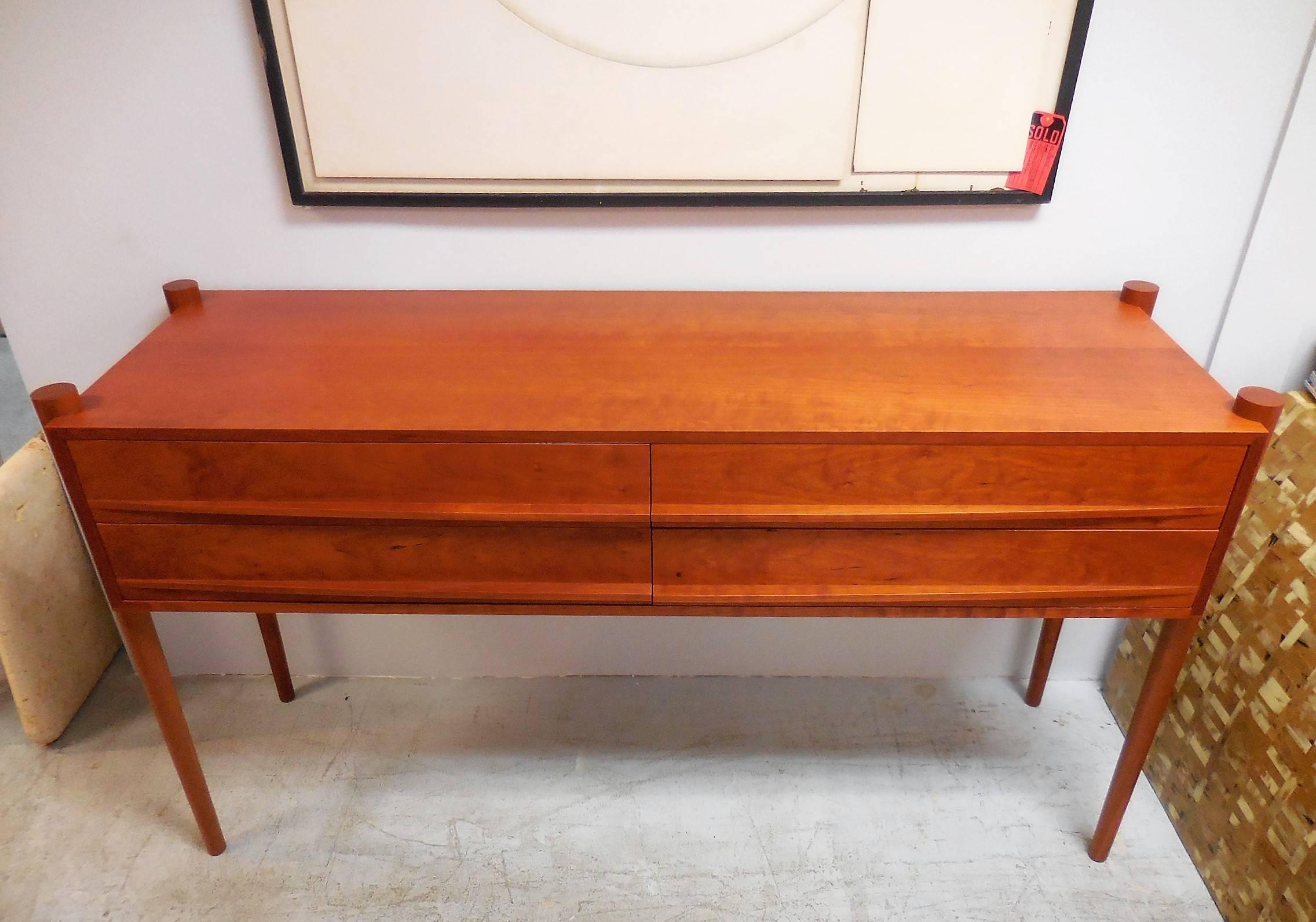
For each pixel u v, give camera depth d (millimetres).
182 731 1363
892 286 1464
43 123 1330
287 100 1303
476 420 1081
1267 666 1312
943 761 1646
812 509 1115
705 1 1231
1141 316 1354
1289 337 1476
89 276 1453
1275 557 1318
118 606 1229
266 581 1204
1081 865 1464
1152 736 1319
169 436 1078
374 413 1097
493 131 1323
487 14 1241
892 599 1192
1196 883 1433
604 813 1552
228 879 1444
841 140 1330
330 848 1493
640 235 1427
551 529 1147
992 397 1123
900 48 1263
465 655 1814
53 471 1684
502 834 1515
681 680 1830
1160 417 1078
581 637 1792
